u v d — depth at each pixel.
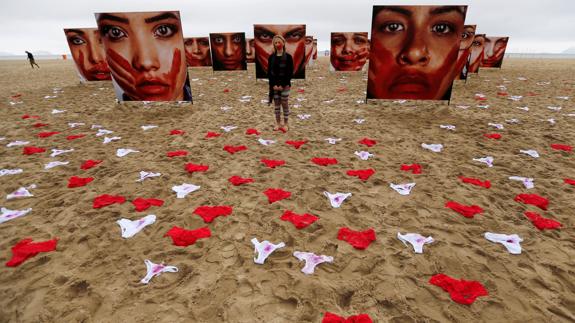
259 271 2.12
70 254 2.29
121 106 7.59
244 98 8.54
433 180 3.49
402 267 2.16
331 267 2.16
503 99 8.16
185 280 2.03
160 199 3.09
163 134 5.28
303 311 1.79
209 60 18.50
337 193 3.14
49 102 8.16
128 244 2.40
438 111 6.81
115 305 1.84
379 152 4.38
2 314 1.79
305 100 8.31
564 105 7.35
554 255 2.27
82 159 4.15
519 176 3.58
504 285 2.00
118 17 6.55
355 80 12.74
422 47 6.51
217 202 3.02
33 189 3.30
